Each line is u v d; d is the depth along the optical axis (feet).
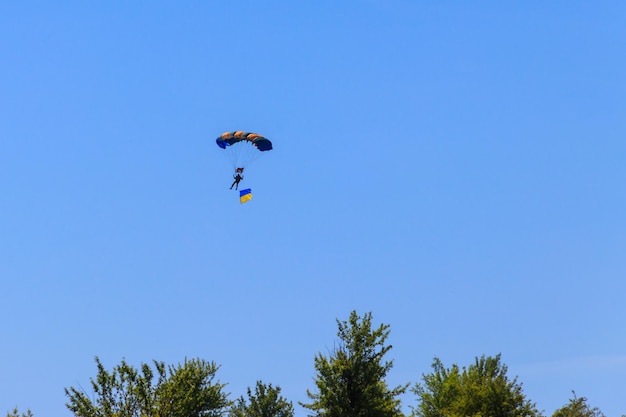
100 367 498.69
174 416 508.94
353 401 530.68
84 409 483.10
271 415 653.30
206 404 573.74
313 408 529.04
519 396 613.11
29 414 550.36
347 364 536.01
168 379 528.63
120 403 491.72
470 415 611.47
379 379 539.70
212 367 602.03
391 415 529.04
